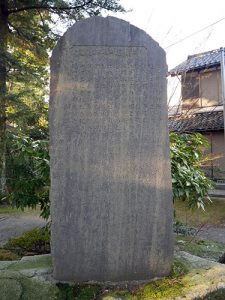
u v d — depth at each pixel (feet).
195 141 12.42
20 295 6.97
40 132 24.18
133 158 7.55
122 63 7.53
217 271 7.78
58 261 7.38
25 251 11.73
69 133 7.36
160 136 7.63
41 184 11.28
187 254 8.91
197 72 40.11
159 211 7.64
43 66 29.60
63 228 7.39
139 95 7.56
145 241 7.59
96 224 7.47
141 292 7.03
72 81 7.38
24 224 18.69
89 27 7.45
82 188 7.41
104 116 7.47
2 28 27.55
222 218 19.85
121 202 7.52
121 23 7.55
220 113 38.24
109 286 7.36
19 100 25.89
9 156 24.62
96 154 7.45
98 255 7.48
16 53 30.27
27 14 28.78
